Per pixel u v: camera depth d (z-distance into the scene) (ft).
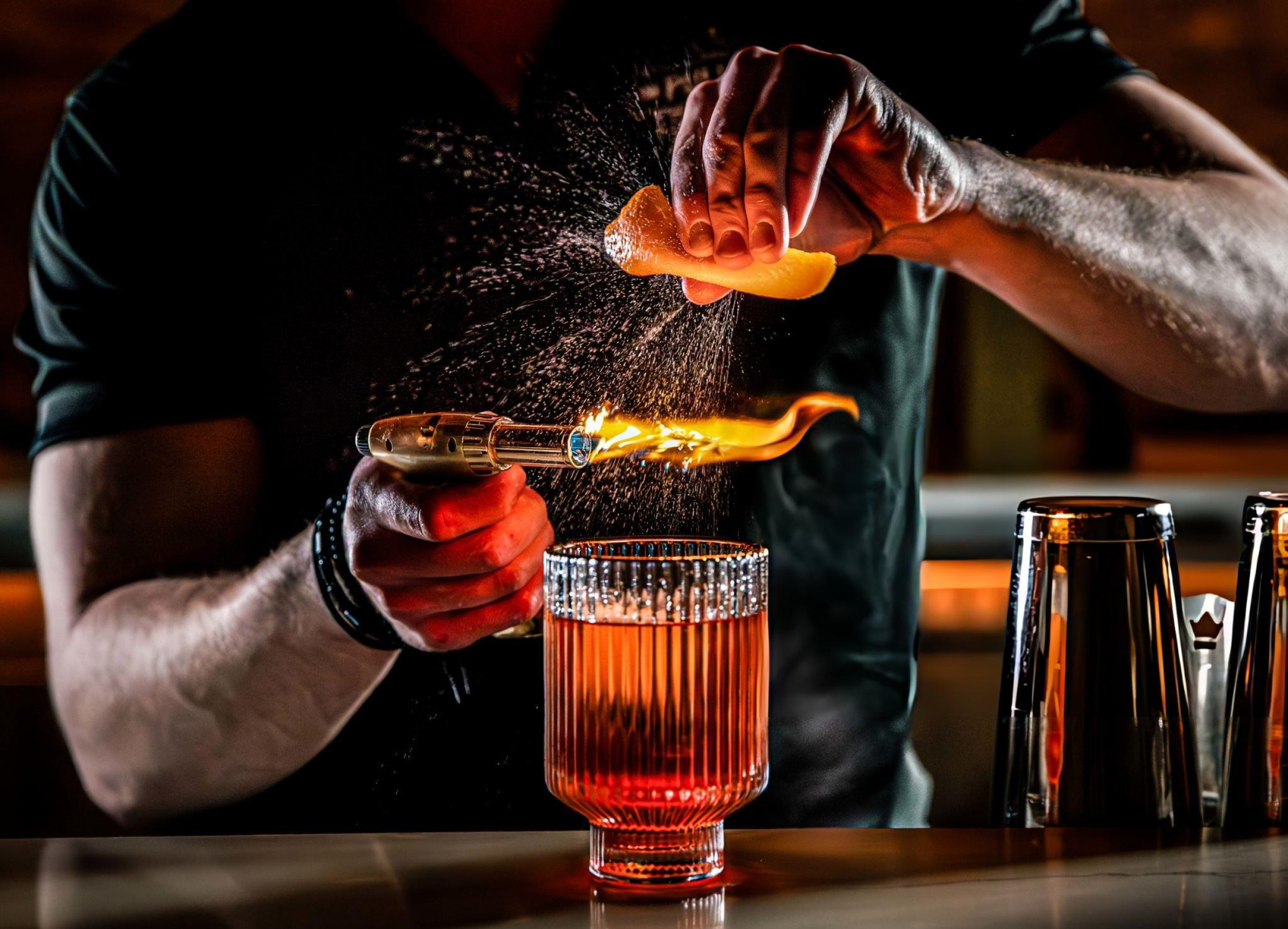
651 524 4.06
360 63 3.97
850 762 4.25
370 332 4.03
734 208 2.98
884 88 3.26
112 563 4.04
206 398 4.02
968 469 9.17
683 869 2.62
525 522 2.93
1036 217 3.80
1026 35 4.33
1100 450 9.50
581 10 4.01
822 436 4.13
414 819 3.98
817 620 4.21
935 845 2.76
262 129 4.01
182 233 4.00
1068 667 2.80
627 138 4.03
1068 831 2.81
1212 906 2.52
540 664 3.94
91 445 4.01
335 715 3.69
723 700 2.55
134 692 3.79
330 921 2.51
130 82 4.06
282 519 4.09
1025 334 9.04
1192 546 8.16
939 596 6.64
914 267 4.25
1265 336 4.14
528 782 3.95
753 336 4.09
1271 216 4.19
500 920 2.51
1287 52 11.12
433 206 4.00
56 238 4.07
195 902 2.58
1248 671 2.82
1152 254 3.95
